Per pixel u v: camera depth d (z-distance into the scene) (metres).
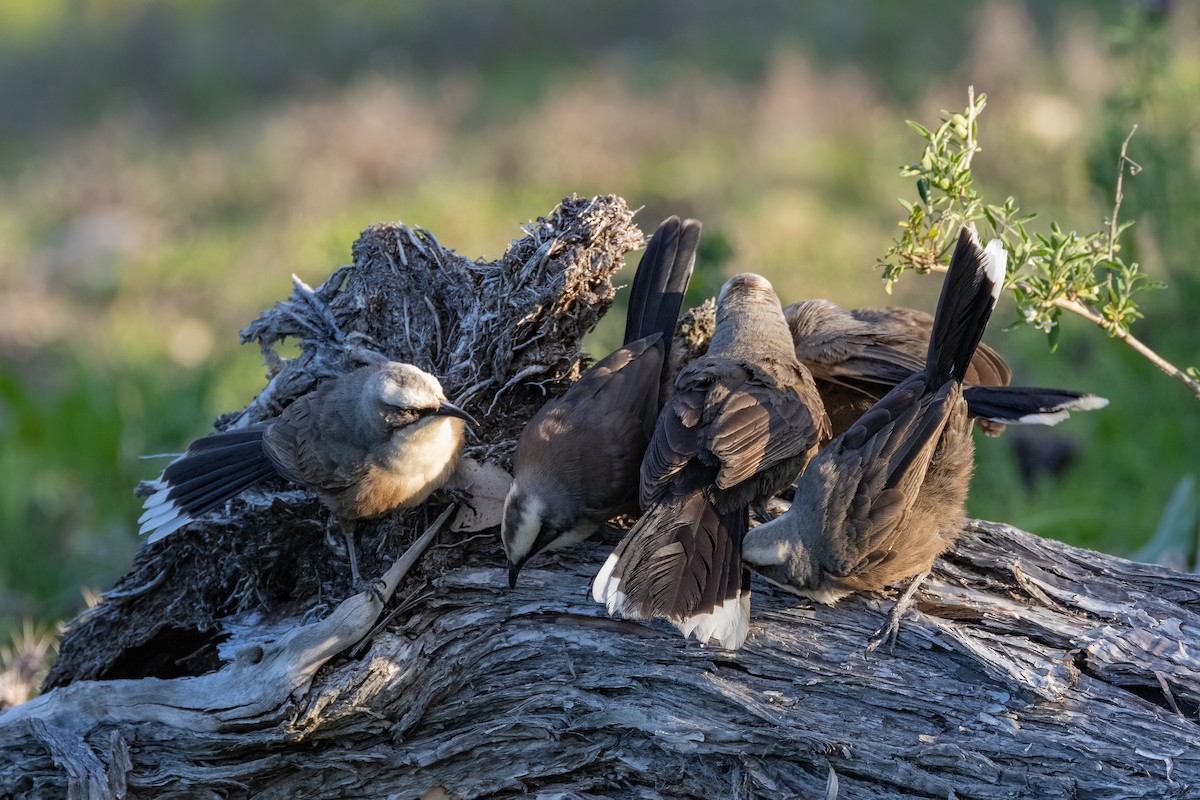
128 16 38.62
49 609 15.70
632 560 8.71
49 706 9.32
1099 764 8.18
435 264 10.73
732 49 32.59
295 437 9.51
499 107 30.55
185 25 37.91
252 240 26.16
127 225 27.83
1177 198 16.06
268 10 37.66
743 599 8.73
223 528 10.18
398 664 9.09
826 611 9.02
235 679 9.23
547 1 36.03
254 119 32.31
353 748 9.21
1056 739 8.28
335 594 10.15
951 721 8.48
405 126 29.12
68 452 18.36
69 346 23.03
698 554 8.82
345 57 35.19
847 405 11.21
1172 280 15.86
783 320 10.26
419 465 9.34
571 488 9.36
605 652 9.04
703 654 8.89
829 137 26.80
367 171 27.48
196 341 22.81
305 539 10.19
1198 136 17.38
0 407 20.06
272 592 10.35
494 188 26.23
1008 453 15.39
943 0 32.53
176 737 9.18
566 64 33.38
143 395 19.17
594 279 10.02
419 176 26.95
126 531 17.00
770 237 22.39
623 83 31.08
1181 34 20.91
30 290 25.88
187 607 10.45
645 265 10.76
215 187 28.28
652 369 9.98
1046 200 20.12
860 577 8.74
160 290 25.20
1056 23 27.50
